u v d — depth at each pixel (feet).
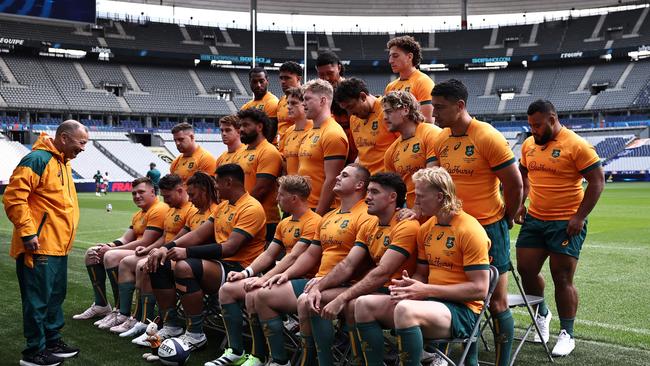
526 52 147.23
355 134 15.87
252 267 14.58
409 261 12.37
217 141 134.21
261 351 13.64
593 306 19.36
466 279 11.18
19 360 14.32
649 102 132.67
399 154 14.02
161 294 15.64
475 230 11.07
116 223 48.62
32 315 13.76
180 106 137.28
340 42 152.87
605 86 142.41
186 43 141.69
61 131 14.43
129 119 135.64
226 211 15.97
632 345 15.21
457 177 12.71
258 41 148.46
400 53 16.81
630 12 144.87
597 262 28.04
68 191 14.62
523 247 15.75
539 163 15.35
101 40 132.36
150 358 14.16
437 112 12.44
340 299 11.75
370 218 12.85
